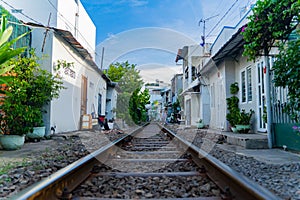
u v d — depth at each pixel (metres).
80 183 2.92
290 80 4.83
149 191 2.74
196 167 3.94
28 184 3.07
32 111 6.35
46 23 11.30
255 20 5.40
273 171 3.72
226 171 2.52
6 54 5.46
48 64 9.32
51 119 9.20
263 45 5.85
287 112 5.22
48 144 7.01
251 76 9.66
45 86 7.93
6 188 2.86
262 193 1.82
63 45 10.54
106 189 2.79
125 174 3.35
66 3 12.98
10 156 4.98
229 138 7.65
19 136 5.98
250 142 6.38
